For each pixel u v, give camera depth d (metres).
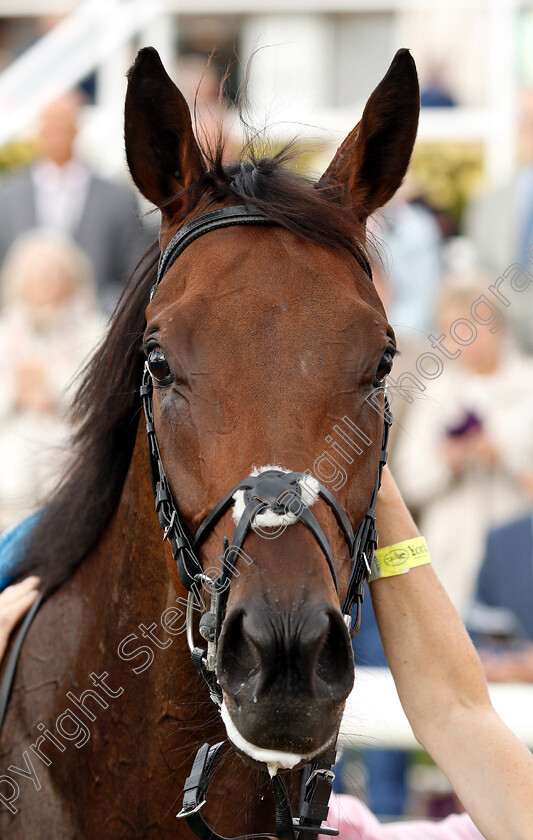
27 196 8.85
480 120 9.77
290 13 10.66
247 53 10.60
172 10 10.32
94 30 10.23
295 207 2.97
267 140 3.54
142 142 3.24
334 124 9.77
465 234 9.23
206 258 2.94
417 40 10.52
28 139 9.98
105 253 8.74
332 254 2.97
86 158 9.87
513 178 8.54
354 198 3.31
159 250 3.35
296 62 10.73
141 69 3.14
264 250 2.91
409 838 3.82
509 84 10.05
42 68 10.16
